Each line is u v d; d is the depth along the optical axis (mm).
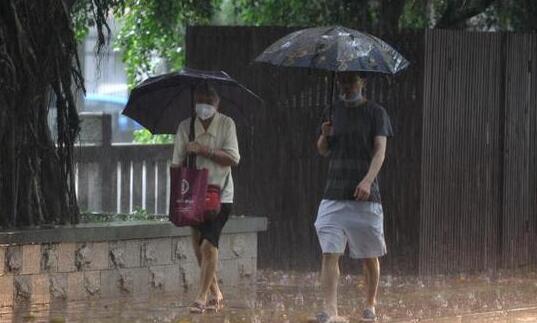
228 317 27625
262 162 38125
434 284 35250
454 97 37156
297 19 45000
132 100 28578
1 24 29969
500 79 38500
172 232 31812
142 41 48094
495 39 38219
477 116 37906
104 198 42438
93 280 30031
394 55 26969
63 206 31359
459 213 37625
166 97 29141
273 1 46000
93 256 30016
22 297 28438
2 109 29797
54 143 31812
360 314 28703
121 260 30672
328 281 26594
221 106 30297
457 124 37312
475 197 38062
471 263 38156
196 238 28562
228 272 33531
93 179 42188
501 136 38719
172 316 27609
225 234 33219
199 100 27625
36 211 30812
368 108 26438
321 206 26781
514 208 39375
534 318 29000
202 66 38406
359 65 25969
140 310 28516
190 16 46031
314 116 37500
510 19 44250
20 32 30109
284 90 37781
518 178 39375
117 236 30359
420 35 36281
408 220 36688
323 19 44094
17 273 28328
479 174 38125
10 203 30031
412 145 36500
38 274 28766
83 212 36812
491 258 38719
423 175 36500
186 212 26953
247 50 37906
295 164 37781
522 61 39062
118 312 28094
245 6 47969
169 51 48562
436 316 28859
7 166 30016
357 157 26391
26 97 30391
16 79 30031
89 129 42656
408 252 36750
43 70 30781
